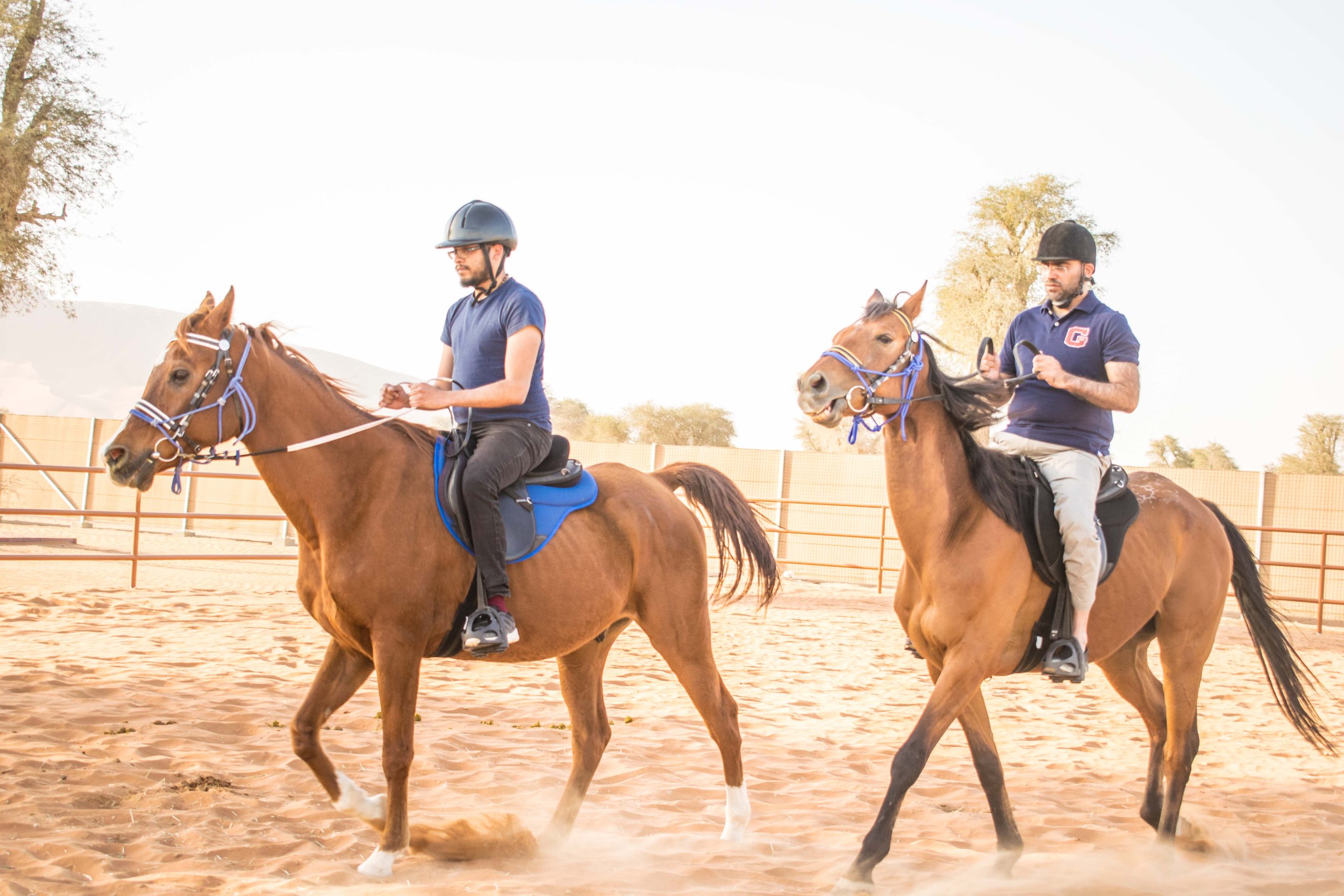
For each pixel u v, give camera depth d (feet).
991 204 92.94
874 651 36.70
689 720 23.68
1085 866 14.62
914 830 16.26
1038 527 13.78
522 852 14.05
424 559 13.35
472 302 15.14
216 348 12.80
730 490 17.39
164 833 13.92
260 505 78.38
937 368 13.73
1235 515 57.88
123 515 40.16
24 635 30.42
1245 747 23.53
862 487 65.05
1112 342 14.70
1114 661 16.80
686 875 13.34
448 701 24.54
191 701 22.25
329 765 13.37
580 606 14.58
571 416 171.94
